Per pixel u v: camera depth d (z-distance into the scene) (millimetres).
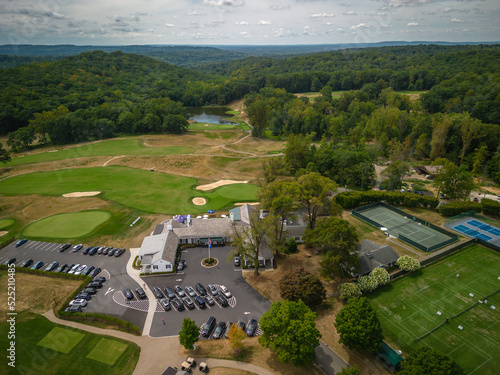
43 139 189500
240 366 52812
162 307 66125
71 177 139750
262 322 53625
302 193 85062
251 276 76250
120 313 64500
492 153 144875
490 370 51750
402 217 105938
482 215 104250
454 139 155750
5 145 188000
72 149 181500
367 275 72875
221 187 131500
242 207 103188
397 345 56281
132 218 103938
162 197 120688
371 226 99875
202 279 75188
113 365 53000
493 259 82000
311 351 49812
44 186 129250
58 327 60562
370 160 140500
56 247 87500
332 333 59562
